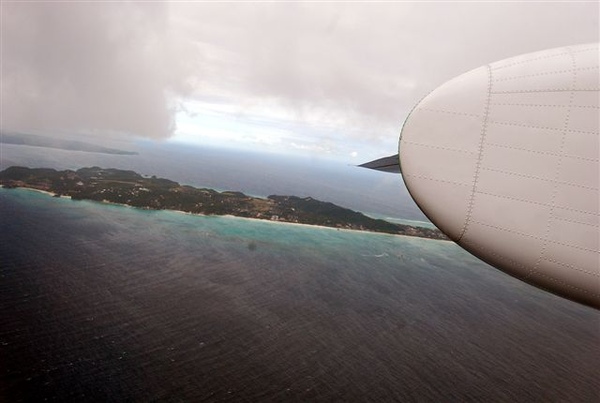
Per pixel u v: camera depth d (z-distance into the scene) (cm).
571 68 661
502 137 683
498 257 730
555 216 650
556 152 645
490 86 705
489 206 698
